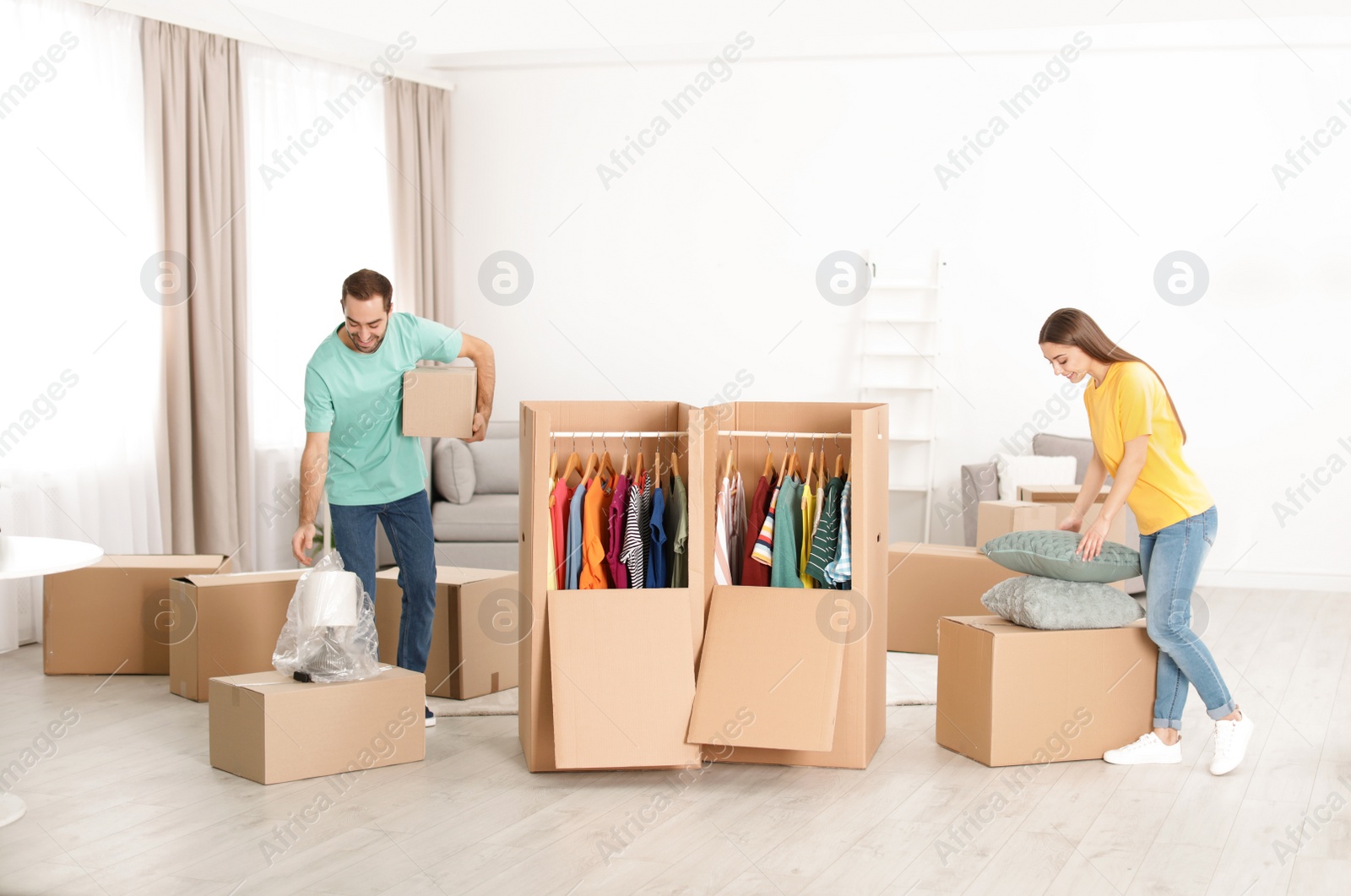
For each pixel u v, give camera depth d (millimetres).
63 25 4332
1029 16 5508
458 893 2242
